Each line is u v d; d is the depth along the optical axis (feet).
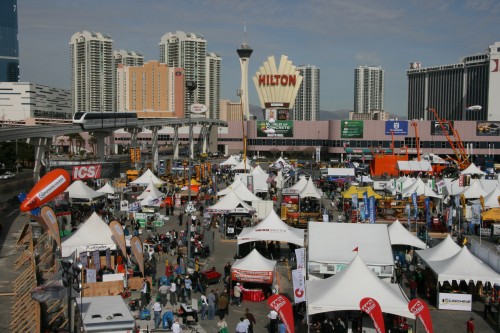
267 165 447.42
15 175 398.01
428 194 192.95
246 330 74.18
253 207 162.09
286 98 613.11
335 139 539.29
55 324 78.79
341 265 90.43
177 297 96.43
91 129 344.49
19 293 94.73
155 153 467.93
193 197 211.61
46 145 286.66
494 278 89.51
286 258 124.36
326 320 80.18
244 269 94.68
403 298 76.02
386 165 334.03
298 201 190.49
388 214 191.93
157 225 153.17
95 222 115.55
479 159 382.01
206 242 129.08
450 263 94.17
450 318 88.53
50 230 106.83
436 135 522.47
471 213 154.71
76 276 63.82
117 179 270.87
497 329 83.51
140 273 104.27
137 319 85.15
